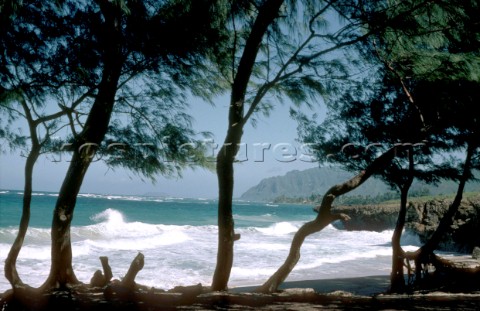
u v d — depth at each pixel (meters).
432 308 7.38
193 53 7.92
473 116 9.74
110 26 7.30
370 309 7.23
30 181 7.57
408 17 7.59
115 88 7.57
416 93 9.81
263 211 101.88
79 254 19.14
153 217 52.03
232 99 7.88
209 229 35.03
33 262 16.67
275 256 21.80
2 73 6.56
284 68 8.02
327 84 8.48
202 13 7.65
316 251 24.56
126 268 16.59
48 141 7.59
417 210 34.50
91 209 54.66
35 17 6.87
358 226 44.31
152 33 7.41
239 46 8.66
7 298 7.02
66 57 7.07
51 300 6.98
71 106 7.45
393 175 10.27
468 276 10.27
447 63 8.16
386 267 19.53
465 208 27.69
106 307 6.66
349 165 9.98
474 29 7.62
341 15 7.91
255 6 7.77
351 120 9.80
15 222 35.50
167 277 15.21
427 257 10.47
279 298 7.63
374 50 8.30
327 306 7.36
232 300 7.37
